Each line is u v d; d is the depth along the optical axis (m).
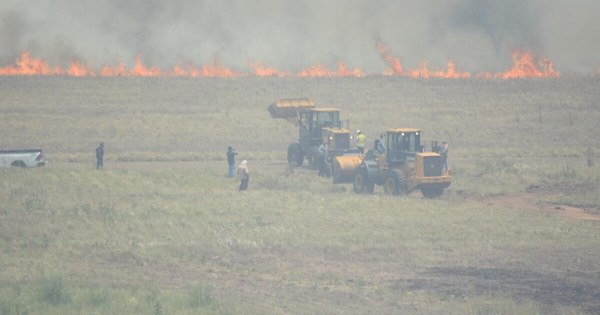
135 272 88.19
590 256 99.94
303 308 73.06
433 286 83.50
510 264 94.94
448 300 77.00
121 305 69.44
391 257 98.38
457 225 119.81
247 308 71.38
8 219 117.81
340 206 135.25
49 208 127.25
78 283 79.38
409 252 101.00
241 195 146.12
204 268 91.25
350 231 113.75
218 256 97.38
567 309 73.81
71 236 107.44
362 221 121.56
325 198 144.88
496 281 86.00
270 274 89.06
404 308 73.88
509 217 127.31
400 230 115.12
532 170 179.12
